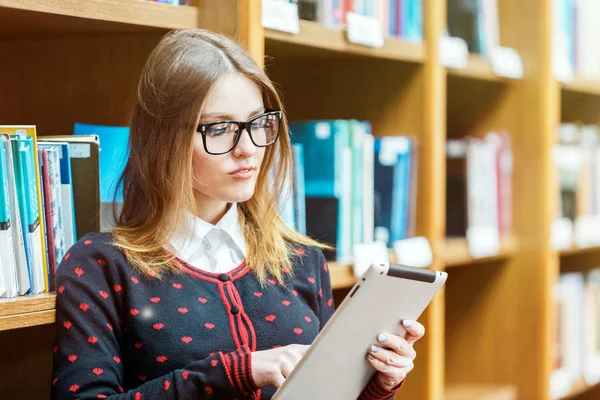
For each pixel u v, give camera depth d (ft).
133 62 5.37
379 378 4.28
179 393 3.84
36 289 4.22
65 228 4.46
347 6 6.44
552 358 9.00
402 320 4.11
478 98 8.99
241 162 4.29
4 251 4.07
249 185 4.35
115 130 5.21
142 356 4.13
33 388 5.25
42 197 4.31
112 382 3.96
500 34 8.96
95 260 4.16
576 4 9.78
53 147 4.40
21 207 4.15
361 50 6.28
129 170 4.53
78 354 3.97
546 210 8.76
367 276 3.64
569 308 9.57
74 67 5.52
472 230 8.02
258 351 4.04
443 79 7.23
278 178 4.75
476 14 8.07
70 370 3.94
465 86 8.86
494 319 8.96
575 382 9.61
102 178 5.18
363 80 7.29
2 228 4.05
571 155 9.65
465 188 8.04
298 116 7.38
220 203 4.57
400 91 7.16
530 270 8.81
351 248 6.31
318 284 4.83
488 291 8.98
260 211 4.75
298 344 4.17
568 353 9.56
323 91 7.38
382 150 6.86
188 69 4.20
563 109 10.82
